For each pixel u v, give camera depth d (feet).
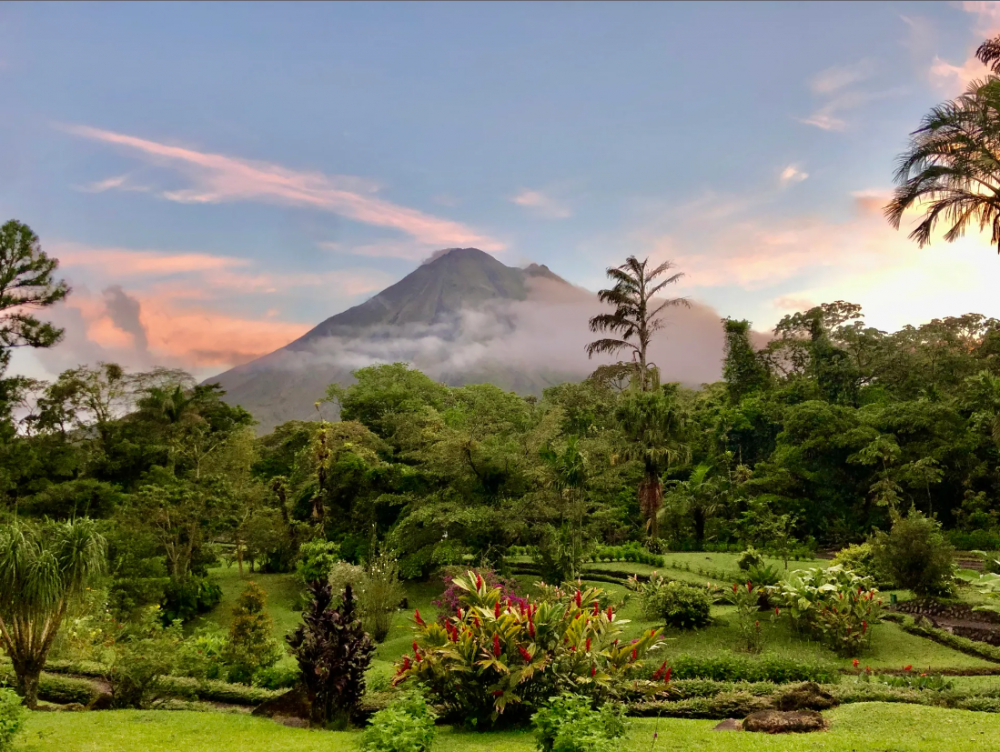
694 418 177.06
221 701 40.06
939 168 58.59
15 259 114.11
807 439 142.72
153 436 135.85
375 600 68.95
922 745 23.49
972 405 136.98
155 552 86.58
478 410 102.89
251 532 102.01
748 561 65.16
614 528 119.03
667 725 28.94
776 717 27.55
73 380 138.41
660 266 131.03
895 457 128.47
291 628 76.84
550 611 31.24
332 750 25.93
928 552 65.82
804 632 54.03
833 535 131.44
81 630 55.31
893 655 48.78
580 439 97.45
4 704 24.38
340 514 108.78
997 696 33.01
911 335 200.23
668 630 57.62
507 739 27.84
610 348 133.18
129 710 34.78
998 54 59.36
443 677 31.19
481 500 92.22
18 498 104.94
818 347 188.34
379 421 124.98
